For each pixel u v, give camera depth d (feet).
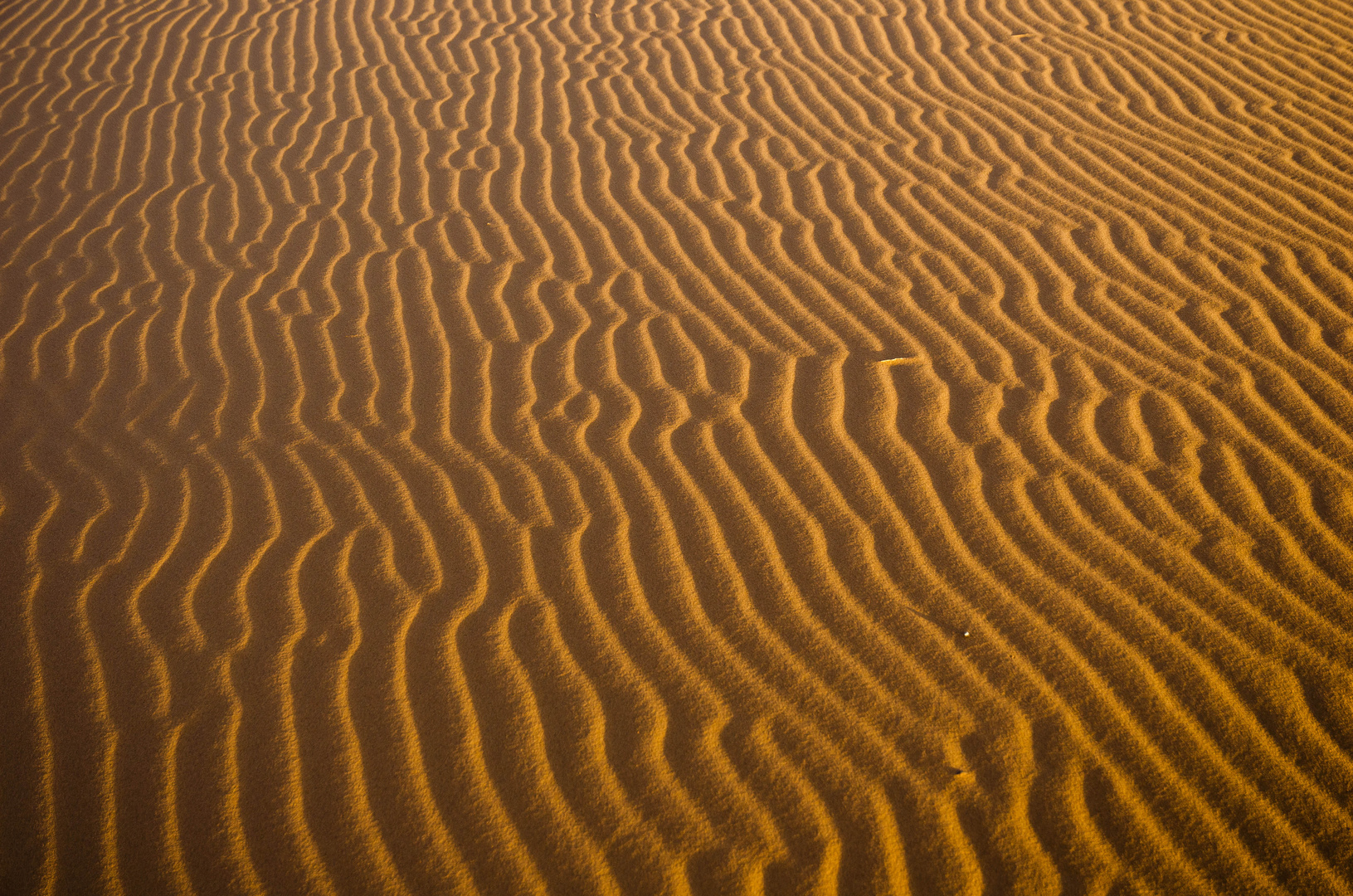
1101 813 7.27
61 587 9.43
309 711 8.21
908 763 7.68
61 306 14.20
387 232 15.81
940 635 8.65
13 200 17.34
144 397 12.19
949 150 17.39
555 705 8.23
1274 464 10.16
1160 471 10.19
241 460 11.04
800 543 9.64
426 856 7.22
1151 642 8.43
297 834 7.37
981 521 9.76
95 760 7.87
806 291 13.78
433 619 9.00
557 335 13.10
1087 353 12.12
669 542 9.73
